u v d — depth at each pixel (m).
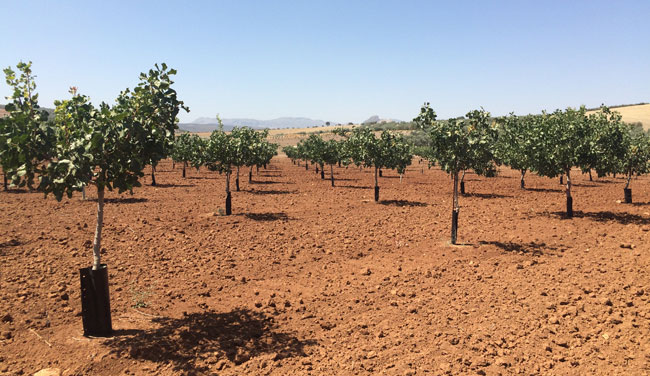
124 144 6.25
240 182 34.31
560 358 6.03
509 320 7.45
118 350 6.27
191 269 10.61
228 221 16.75
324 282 9.90
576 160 16.22
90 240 12.66
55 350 6.26
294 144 114.81
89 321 6.68
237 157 18.28
